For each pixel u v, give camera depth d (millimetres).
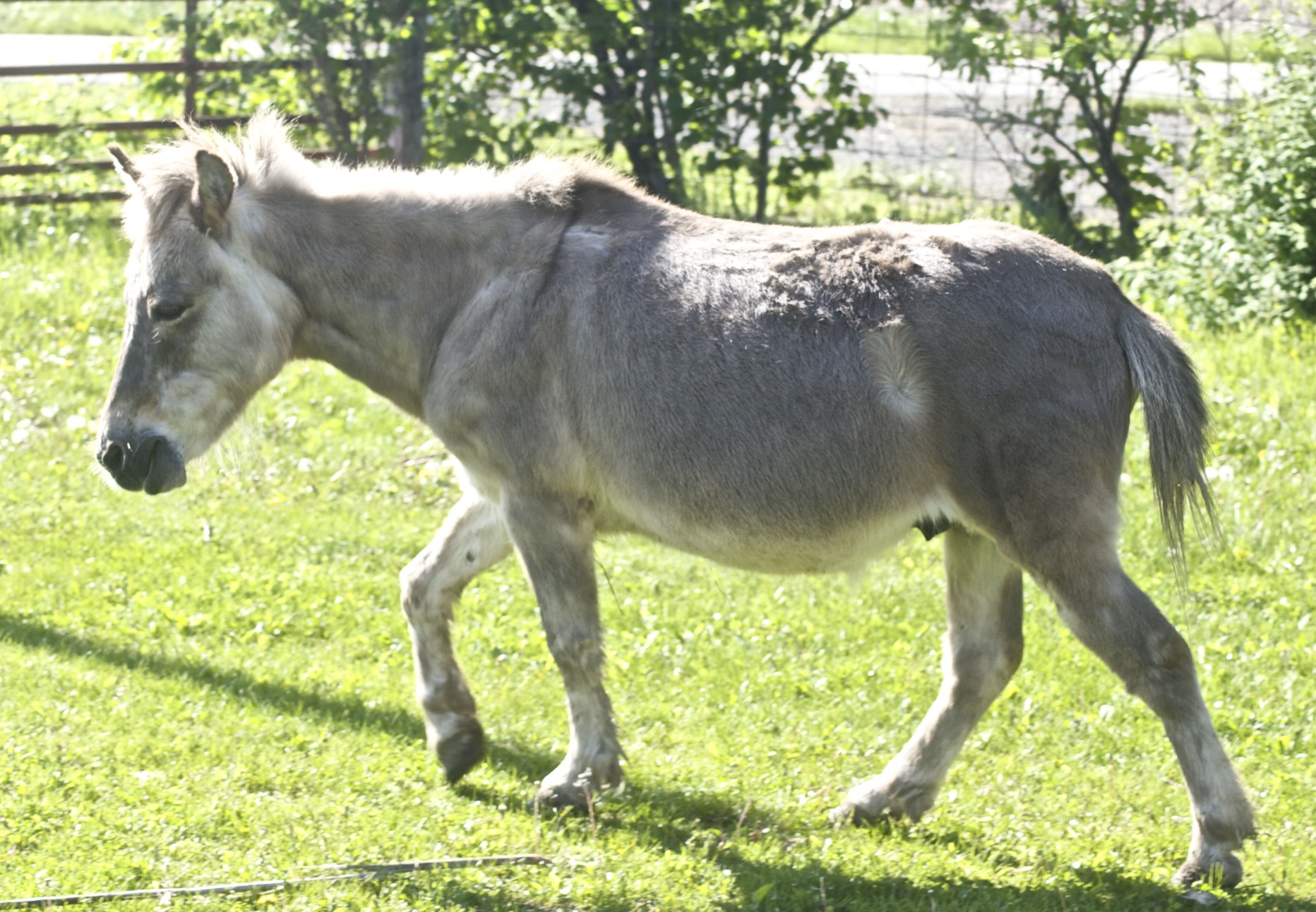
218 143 5078
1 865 4406
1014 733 5879
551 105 16188
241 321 4977
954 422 4500
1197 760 4465
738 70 13297
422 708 5359
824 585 7438
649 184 13734
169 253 4859
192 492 8500
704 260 4836
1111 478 4543
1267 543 7730
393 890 4387
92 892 4270
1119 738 5789
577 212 5059
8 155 14758
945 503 4609
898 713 6062
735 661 6539
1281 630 6758
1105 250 13188
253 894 4328
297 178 5145
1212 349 10398
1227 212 11562
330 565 7520
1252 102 11984
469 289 5012
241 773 5180
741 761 5574
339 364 5273
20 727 5414
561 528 4945
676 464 4758
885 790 5074
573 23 13164
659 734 5832
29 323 10773
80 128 13992
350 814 4922
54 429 9172
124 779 5055
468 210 5043
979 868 4715
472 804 5102
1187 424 4609
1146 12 12930
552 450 4875
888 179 15430
